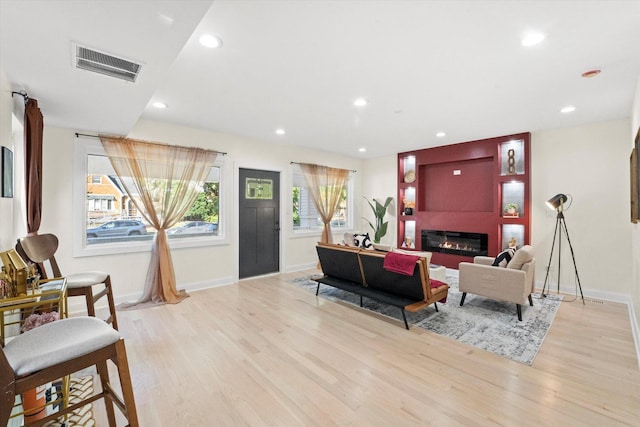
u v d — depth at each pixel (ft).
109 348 4.17
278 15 5.79
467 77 8.60
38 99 8.07
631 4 5.46
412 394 6.34
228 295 13.43
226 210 15.33
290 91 9.65
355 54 7.32
